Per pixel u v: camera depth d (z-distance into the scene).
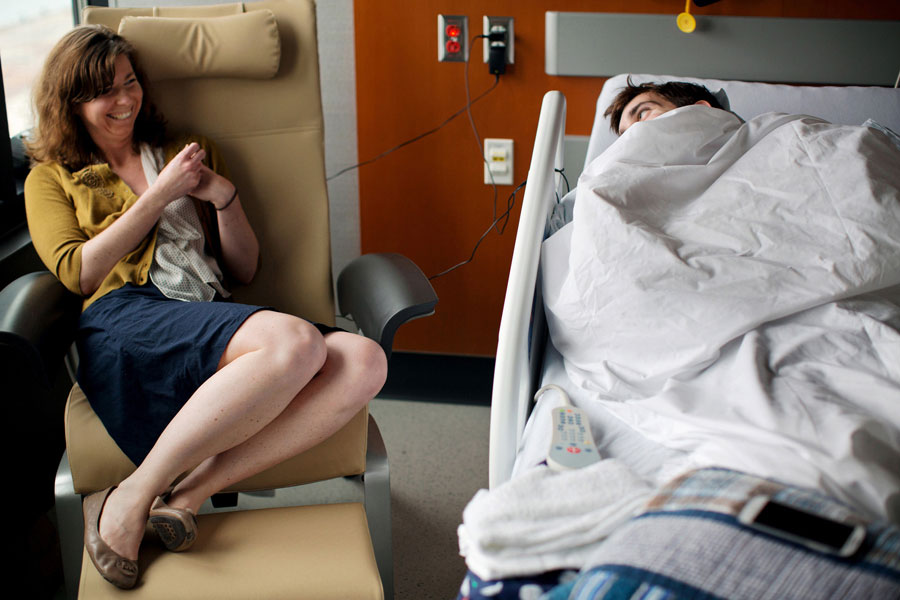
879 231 1.16
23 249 1.78
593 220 1.23
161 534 1.18
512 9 1.98
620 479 0.92
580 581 0.78
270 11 1.66
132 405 1.36
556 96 1.21
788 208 1.22
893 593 0.72
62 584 1.53
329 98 2.11
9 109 1.99
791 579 0.73
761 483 0.81
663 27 1.94
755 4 1.92
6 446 1.56
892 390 1.00
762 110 1.73
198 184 1.54
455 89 2.06
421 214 2.18
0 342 1.22
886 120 1.70
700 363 1.14
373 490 1.37
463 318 2.27
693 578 0.74
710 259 1.18
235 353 1.32
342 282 1.63
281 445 1.30
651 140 1.40
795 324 1.14
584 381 1.22
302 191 1.74
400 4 1.99
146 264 1.51
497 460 1.15
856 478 0.86
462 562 1.61
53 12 2.09
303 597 1.14
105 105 1.51
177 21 1.64
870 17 1.90
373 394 1.34
